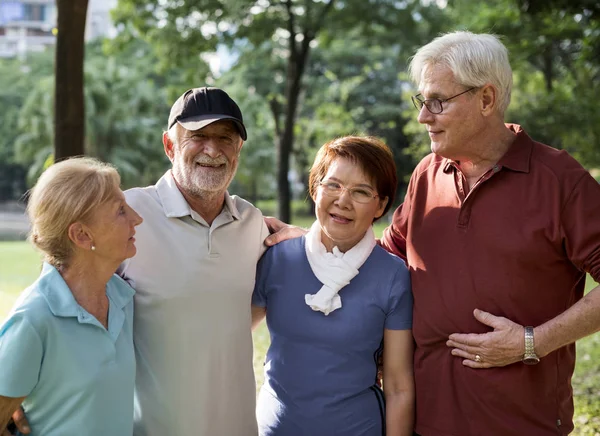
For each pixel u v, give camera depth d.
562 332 2.34
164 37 13.45
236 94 25.92
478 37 2.48
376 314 2.60
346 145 2.54
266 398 2.68
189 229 2.59
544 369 2.46
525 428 2.45
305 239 2.72
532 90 18.52
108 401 2.20
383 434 2.59
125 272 2.56
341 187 2.52
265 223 2.87
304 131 28.30
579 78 14.55
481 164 2.56
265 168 34.84
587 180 2.43
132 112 31.48
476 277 2.49
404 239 2.87
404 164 32.81
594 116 14.18
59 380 2.14
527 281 2.45
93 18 69.44
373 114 33.81
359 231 2.59
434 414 2.56
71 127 5.05
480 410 2.47
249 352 2.68
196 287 2.56
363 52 34.06
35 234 2.21
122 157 30.62
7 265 13.61
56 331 2.12
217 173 2.59
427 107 2.52
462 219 2.55
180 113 2.58
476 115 2.47
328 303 2.54
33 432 2.16
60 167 2.21
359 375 2.58
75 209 2.14
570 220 2.40
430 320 2.56
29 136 31.34
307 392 2.56
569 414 2.57
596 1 7.75
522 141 2.53
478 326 2.49
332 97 33.28
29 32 85.38
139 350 2.53
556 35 11.39
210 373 2.55
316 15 13.98
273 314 2.68
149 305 2.53
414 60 2.60
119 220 2.22
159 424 2.51
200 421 2.53
